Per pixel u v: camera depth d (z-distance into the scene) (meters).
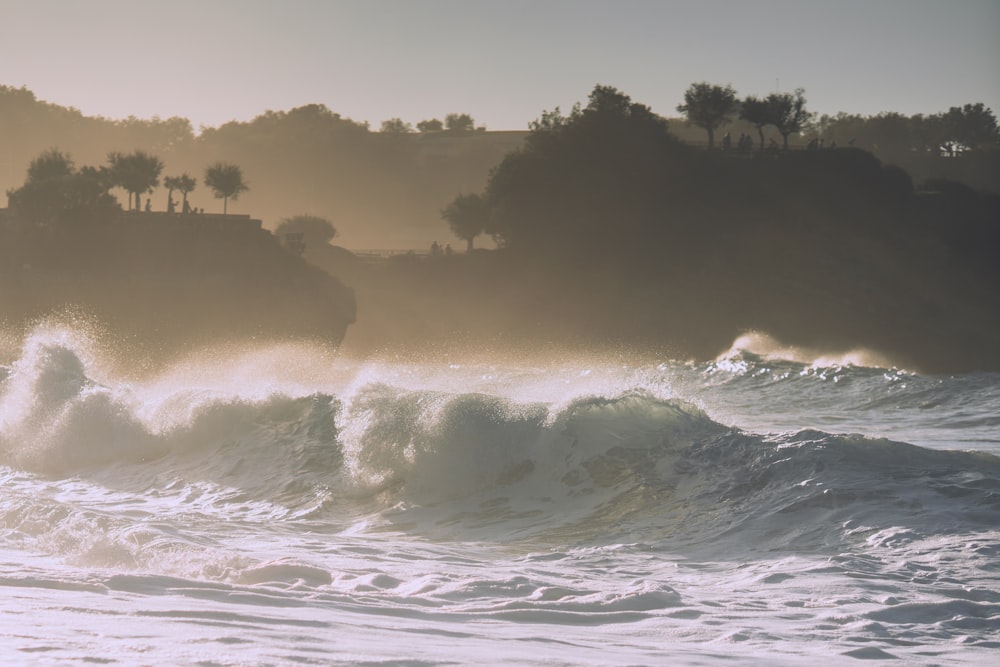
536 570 40.34
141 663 17.73
